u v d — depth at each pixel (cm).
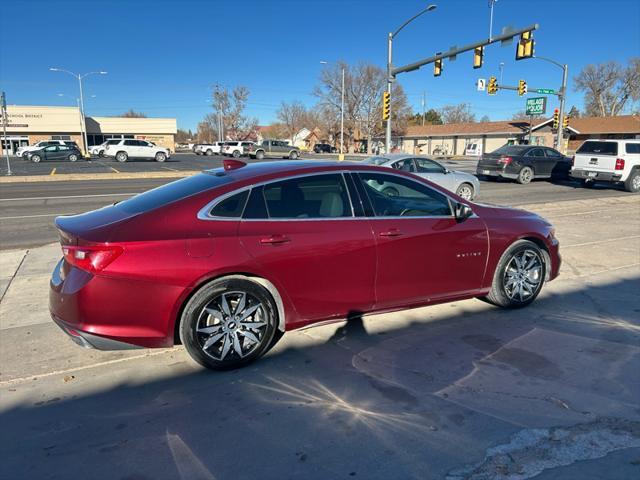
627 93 8125
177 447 278
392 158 1397
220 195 364
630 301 520
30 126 5738
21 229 979
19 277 612
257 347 373
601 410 311
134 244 331
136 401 326
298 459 266
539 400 324
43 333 436
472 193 1463
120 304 330
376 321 464
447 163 3925
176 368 373
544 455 267
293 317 384
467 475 252
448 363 378
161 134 6756
